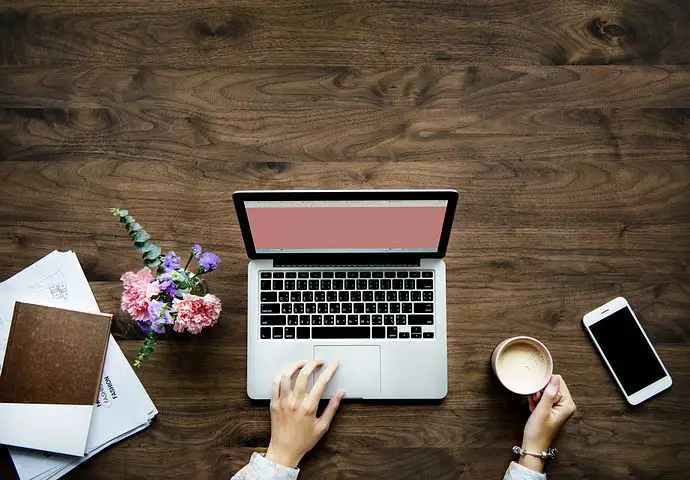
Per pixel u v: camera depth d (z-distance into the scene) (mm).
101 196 1145
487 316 1122
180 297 1038
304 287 1068
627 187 1149
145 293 996
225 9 1172
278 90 1163
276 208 960
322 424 1066
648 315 1129
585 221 1144
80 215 1142
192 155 1152
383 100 1163
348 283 1070
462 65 1169
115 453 1092
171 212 1142
